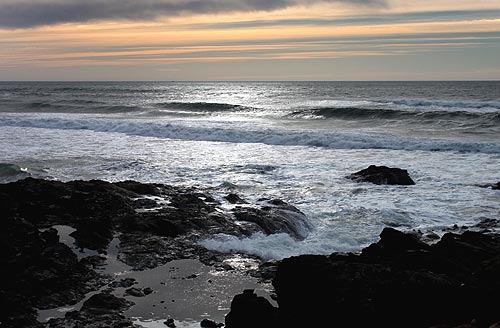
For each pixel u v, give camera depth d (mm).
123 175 19688
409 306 7484
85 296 9273
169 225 12164
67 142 28312
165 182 18484
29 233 10734
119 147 26672
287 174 19922
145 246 11258
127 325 8148
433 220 14234
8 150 25391
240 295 7910
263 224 12883
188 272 10430
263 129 31312
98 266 10406
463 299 7496
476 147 24688
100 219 11828
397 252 9328
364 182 18500
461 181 18641
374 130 31766
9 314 8383
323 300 7633
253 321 7648
